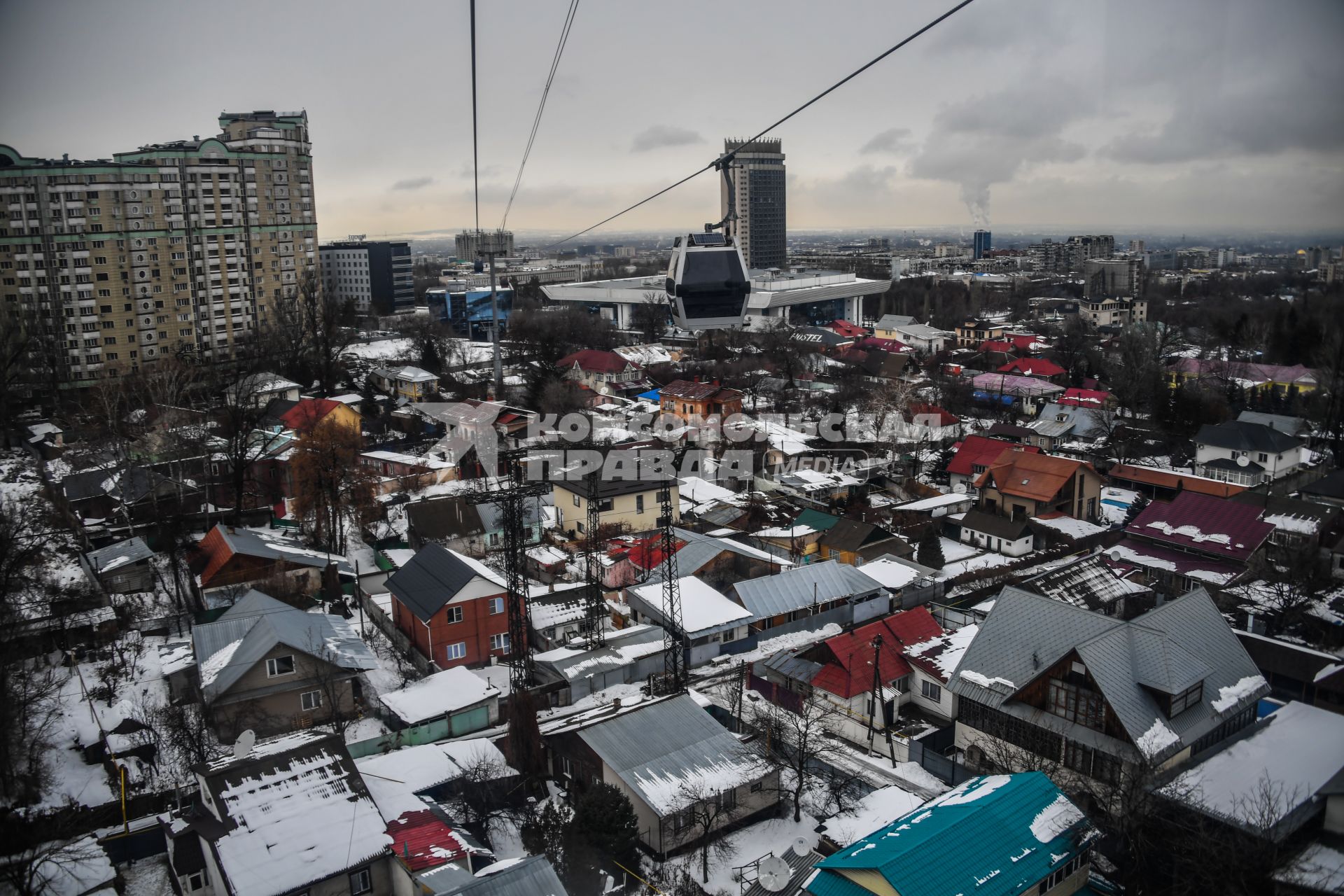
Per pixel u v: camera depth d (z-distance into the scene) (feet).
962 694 126.21
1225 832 93.76
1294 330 326.65
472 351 441.68
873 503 248.93
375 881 97.35
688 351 456.04
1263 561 186.09
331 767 107.65
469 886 86.17
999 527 219.82
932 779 124.57
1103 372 396.57
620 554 196.85
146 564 185.57
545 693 145.59
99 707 139.74
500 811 115.44
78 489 217.15
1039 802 96.17
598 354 402.11
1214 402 296.51
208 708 131.64
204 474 233.96
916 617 156.04
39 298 318.65
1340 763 103.96
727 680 155.94
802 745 118.73
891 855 87.35
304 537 216.95
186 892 101.55
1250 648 146.30
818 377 394.52
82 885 100.63
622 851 104.63
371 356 407.64
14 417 290.97
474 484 250.37
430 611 156.76
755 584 177.37
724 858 107.96
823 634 175.22
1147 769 101.24
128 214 329.52
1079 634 120.37
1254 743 111.34
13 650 142.20
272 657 135.74
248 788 103.30
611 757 114.42
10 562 160.15
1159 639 114.42
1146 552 195.11
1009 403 363.97
